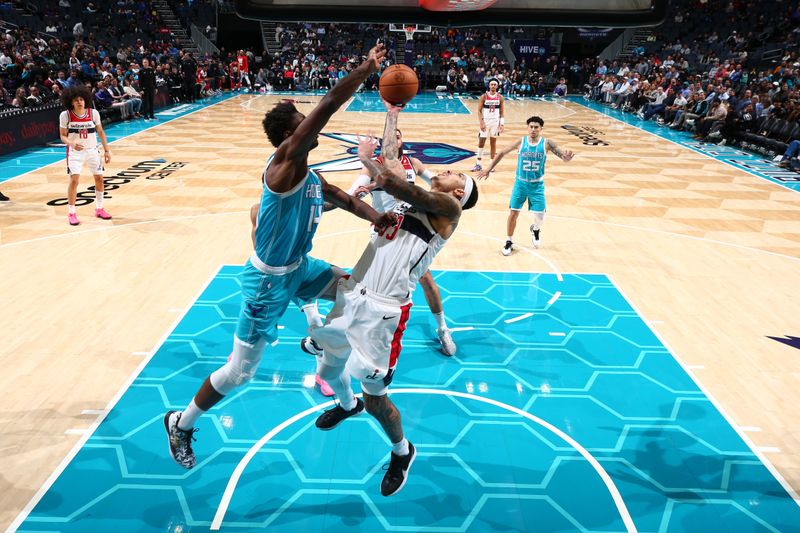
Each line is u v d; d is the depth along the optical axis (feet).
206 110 70.90
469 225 28.37
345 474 12.31
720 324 19.12
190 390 15.01
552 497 11.80
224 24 111.24
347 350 11.03
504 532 10.91
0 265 22.31
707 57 90.07
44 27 83.51
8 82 56.18
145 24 97.30
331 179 36.37
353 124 60.08
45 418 13.75
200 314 18.92
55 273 21.75
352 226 27.61
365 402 10.89
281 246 10.18
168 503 11.40
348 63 100.37
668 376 16.11
